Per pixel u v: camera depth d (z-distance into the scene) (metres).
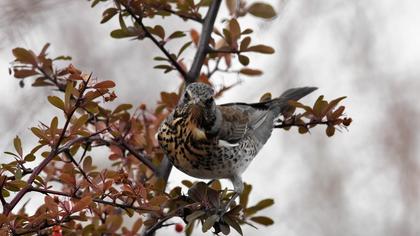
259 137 13.70
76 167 9.77
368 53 20.89
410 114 20.50
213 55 12.80
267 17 12.97
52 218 8.45
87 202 8.44
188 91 11.88
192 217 9.54
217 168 12.61
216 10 12.15
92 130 11.44
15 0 13.20
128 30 11.37
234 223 9.82
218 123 12.54
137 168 11.93
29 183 8.48
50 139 8.77
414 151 20.11
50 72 11.72
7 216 8.22
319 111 10.77
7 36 13.09
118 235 10.63
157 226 10.10
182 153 12.14
